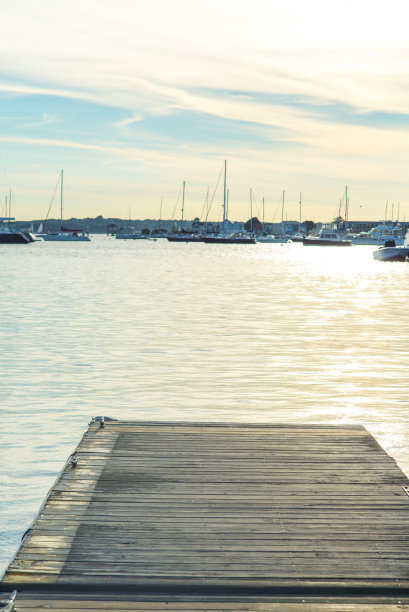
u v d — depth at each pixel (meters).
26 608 6.05
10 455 11.59
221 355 21.53
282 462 9.95
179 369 19.23
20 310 32.75
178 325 28.28
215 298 40.06
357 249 176.50
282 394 16.42
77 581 6.41
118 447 10.63
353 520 7.85
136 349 22.42
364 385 17.50
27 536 7.35
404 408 15.15
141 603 6.19
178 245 182.50
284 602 6.27
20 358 20.58
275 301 38.81
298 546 7.19
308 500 8.45
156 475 9.31
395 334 26.47
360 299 40.69
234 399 15.84
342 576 6.59
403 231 153.38
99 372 18.70
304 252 143.25
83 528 7.55
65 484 8.92
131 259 95.25
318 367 19.80
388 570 6.73
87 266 75.06
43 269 68.44
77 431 13.06
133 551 7.03
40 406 14.98
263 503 8.34
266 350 22.58
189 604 6.20
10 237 154.00
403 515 8.01
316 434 11.58
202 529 7.57
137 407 14.99
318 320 30.61
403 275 65.19
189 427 11.94
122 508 8.12
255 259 101.69
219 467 9.68
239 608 6.14
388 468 9.73
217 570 6.67
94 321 29.12
